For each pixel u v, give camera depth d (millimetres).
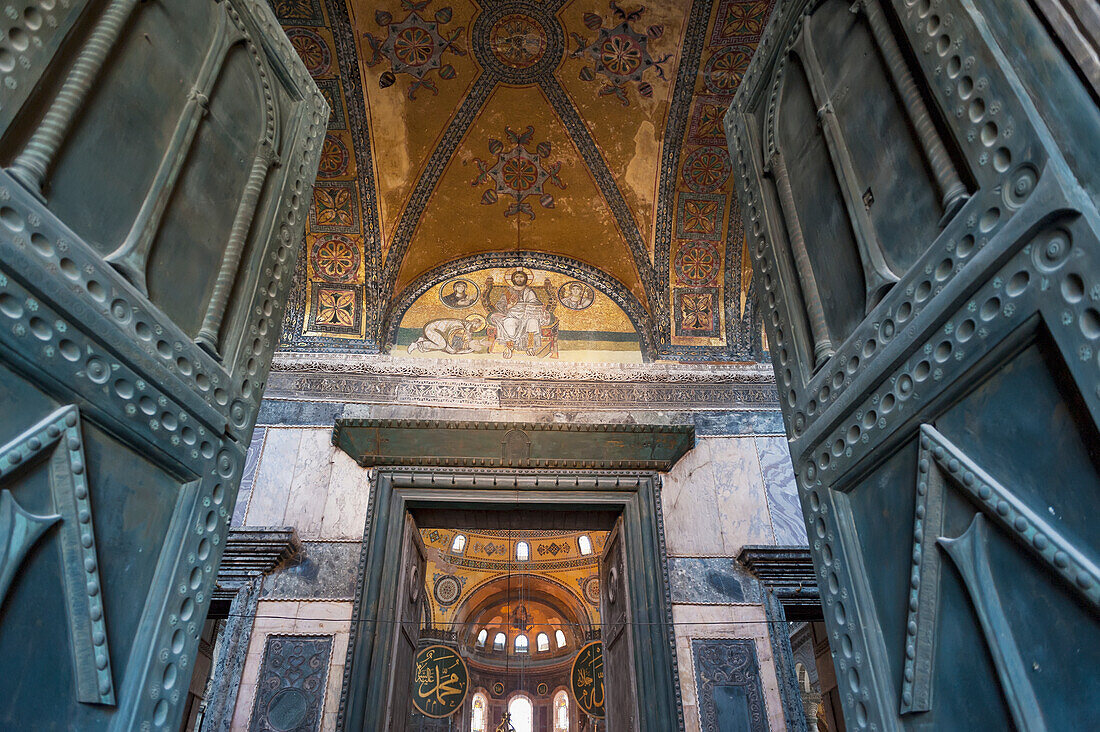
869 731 1803
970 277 1589
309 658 5770
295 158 2973
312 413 7012
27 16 1599
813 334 2357
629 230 7965
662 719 5625
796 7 2818
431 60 6934
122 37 1940
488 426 6715
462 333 7840
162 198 2023
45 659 1449
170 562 1883
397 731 5984
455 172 7684
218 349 2268
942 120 1801
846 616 1979
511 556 16281
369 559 6156
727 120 3383
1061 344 1321
